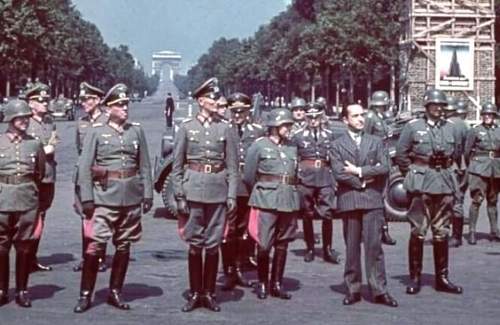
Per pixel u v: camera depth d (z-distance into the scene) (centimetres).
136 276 1130
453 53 4800
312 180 1266
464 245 1451
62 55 8275
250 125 1150
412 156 1059
